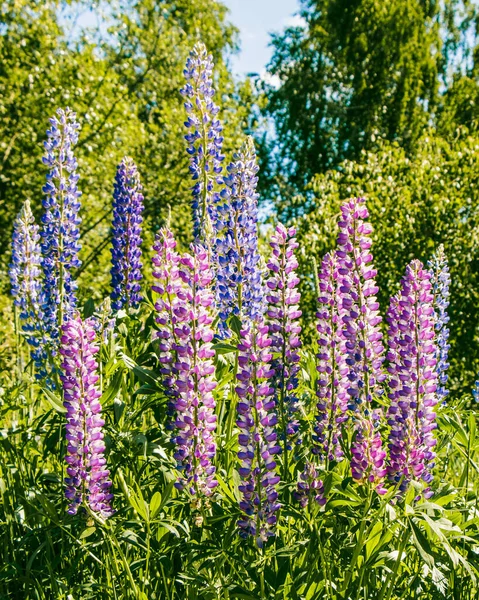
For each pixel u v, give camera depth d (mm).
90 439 2965
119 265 5047
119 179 5102
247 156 4035
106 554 3127
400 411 3195
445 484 3424
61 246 4746
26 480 3729
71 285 4797
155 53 21984
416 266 3211
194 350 3004
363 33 25828
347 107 28016
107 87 17859
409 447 3131
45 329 4707
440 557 3053
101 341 4020
